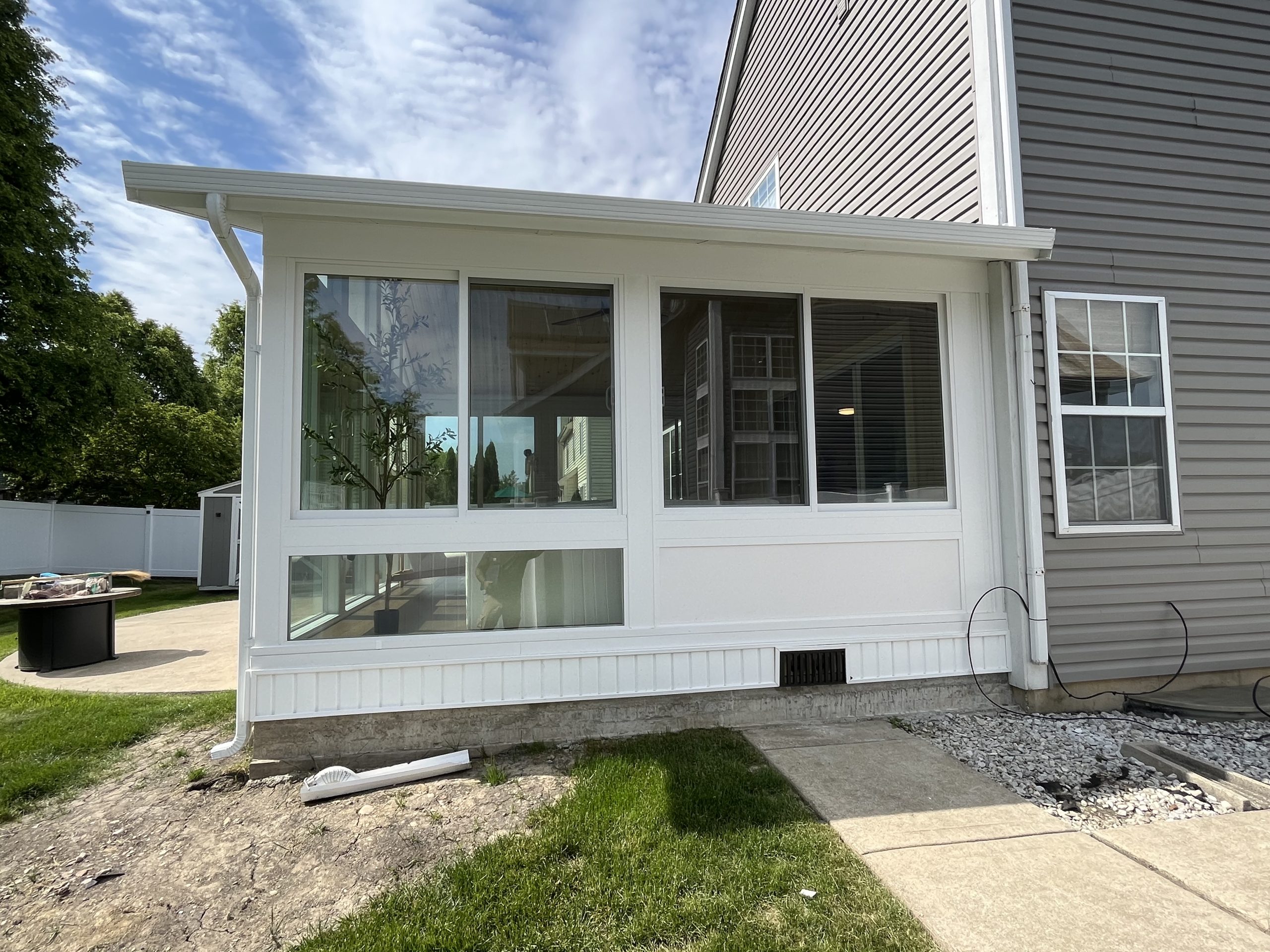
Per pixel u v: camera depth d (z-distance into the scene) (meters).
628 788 2.91
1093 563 4.17
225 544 11.31
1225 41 4.65
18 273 11.47
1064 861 2.33
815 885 2.18
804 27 7.45
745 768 3.14
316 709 3.30
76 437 12.82
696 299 3.93
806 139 7.39
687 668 3.72
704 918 2.02
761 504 3.92
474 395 3.63
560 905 2.10
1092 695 4.11
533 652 3.54
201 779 3.22
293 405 3.36
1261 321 4.57
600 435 3.77
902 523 4.03
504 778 3.12
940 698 4.04
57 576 6.11
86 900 2.23
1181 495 4.34
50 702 4.47
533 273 3.67
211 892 2.26
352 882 2.29
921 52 5.17
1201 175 4.55
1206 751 3.45
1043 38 4.34
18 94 11.55
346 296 3.50
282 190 2.99
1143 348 4.36
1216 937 1.88
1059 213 4.29
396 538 3.44
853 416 4.07
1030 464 4.04
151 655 6.16
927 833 2.53
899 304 4.18
